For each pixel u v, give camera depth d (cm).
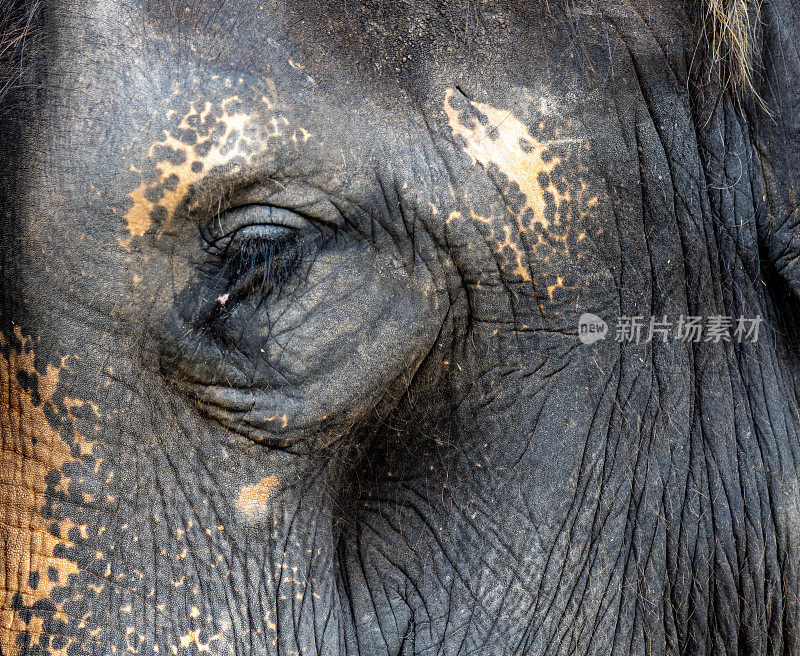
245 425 298
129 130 294
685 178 304
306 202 297
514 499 304
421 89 298
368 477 304
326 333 298
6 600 295
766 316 308
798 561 311
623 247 303
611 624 307
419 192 298
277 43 296
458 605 305
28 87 293
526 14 300
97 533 296
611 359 304
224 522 298
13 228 293
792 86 304
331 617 301
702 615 309
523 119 299
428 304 300
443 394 303
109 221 294
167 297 295
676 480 307
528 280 301
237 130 295
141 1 295
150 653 296
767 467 309
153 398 296
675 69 303
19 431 295
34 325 294
